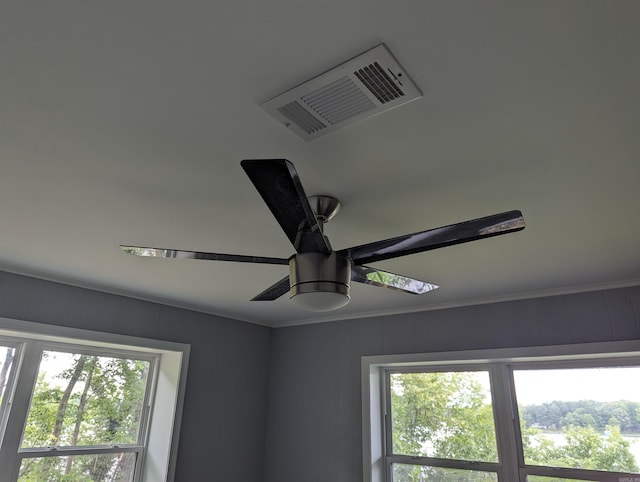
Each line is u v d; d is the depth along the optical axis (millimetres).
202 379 3303
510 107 1113
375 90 1065
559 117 1146
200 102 1120
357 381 3318
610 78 1012
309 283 1377
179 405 3100
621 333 2447
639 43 915
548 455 2674
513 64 981
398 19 878
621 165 1350
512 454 2744
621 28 881
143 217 1787
